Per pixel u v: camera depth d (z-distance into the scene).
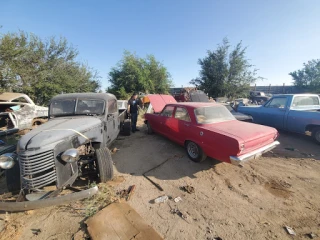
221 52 24.14
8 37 10.76
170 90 23.98
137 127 8.80
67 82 15.06
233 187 3.53
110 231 2.38
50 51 14.98
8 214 2.78
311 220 2.63
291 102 6.44
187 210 2.87
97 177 3.59
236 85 24.47
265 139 3.90
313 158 4.79
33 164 2.65
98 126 3.92
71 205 2.96
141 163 4.59
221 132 3.79
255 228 2.50
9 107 7.29
